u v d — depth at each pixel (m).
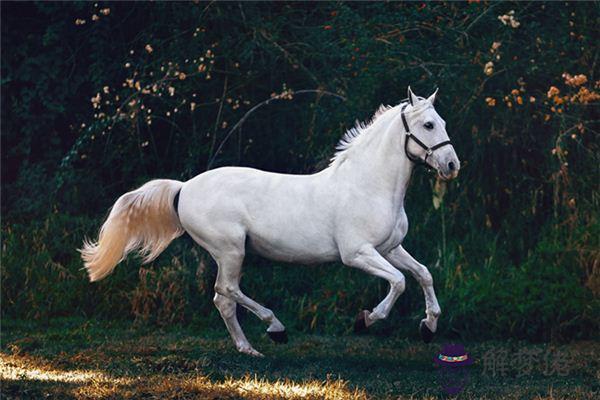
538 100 12.20
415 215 12.05
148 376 8.21
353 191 8.78
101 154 14.56
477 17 12.15
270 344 10.38
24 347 9.86
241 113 13.38
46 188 14.55
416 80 12.12
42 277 12.38
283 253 9.08
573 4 12.35
